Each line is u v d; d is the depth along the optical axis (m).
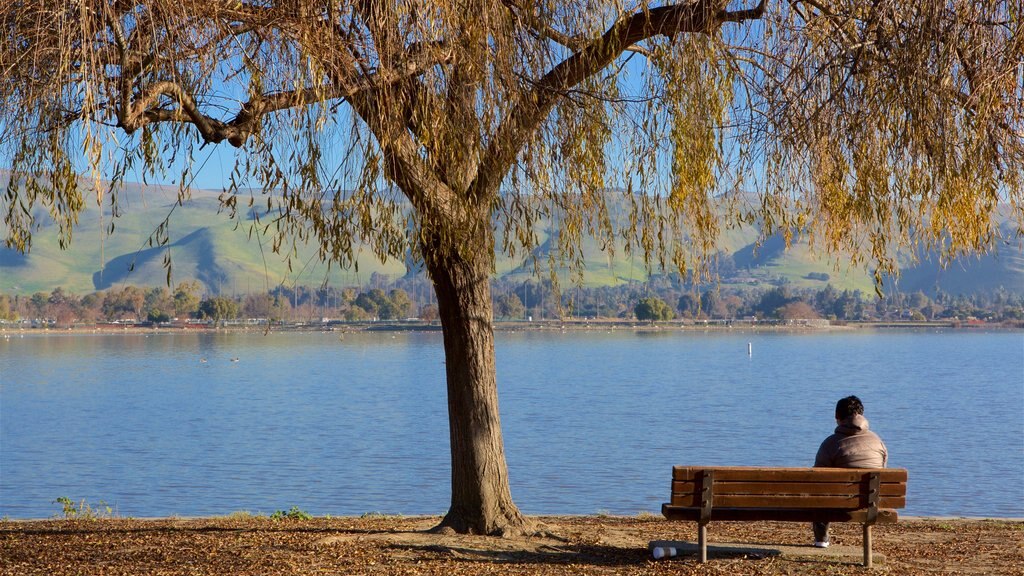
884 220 7.77
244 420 58.34
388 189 7.25
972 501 27.31
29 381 98.19
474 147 7.05
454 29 6.72
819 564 7.35
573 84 7.80
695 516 7.22
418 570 7.19
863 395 79.62
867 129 7.32
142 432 51.28
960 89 6.98
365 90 6.84
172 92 6.23
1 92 6.58
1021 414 62.44
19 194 7.84
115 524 10.81
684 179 7.62
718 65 7.72
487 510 9.03
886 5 6.82
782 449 42.62
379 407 67.94
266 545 8.37
